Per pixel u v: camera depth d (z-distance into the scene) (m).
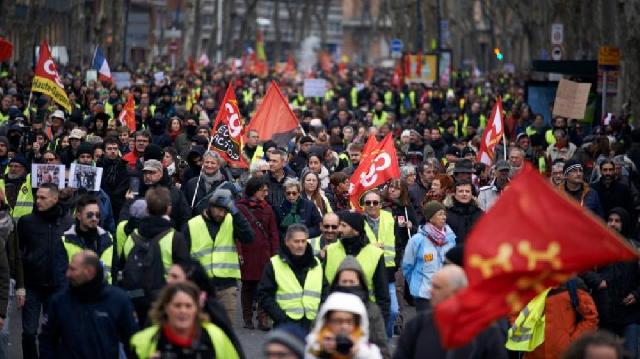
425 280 26.73
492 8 185.12
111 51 126.19
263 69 158.00
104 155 36.16
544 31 129.62
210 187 33.81
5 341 26.70
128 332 20.44
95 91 71.69
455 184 33.22
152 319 17.78
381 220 29.11
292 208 32.56
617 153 45.03
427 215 26.86
